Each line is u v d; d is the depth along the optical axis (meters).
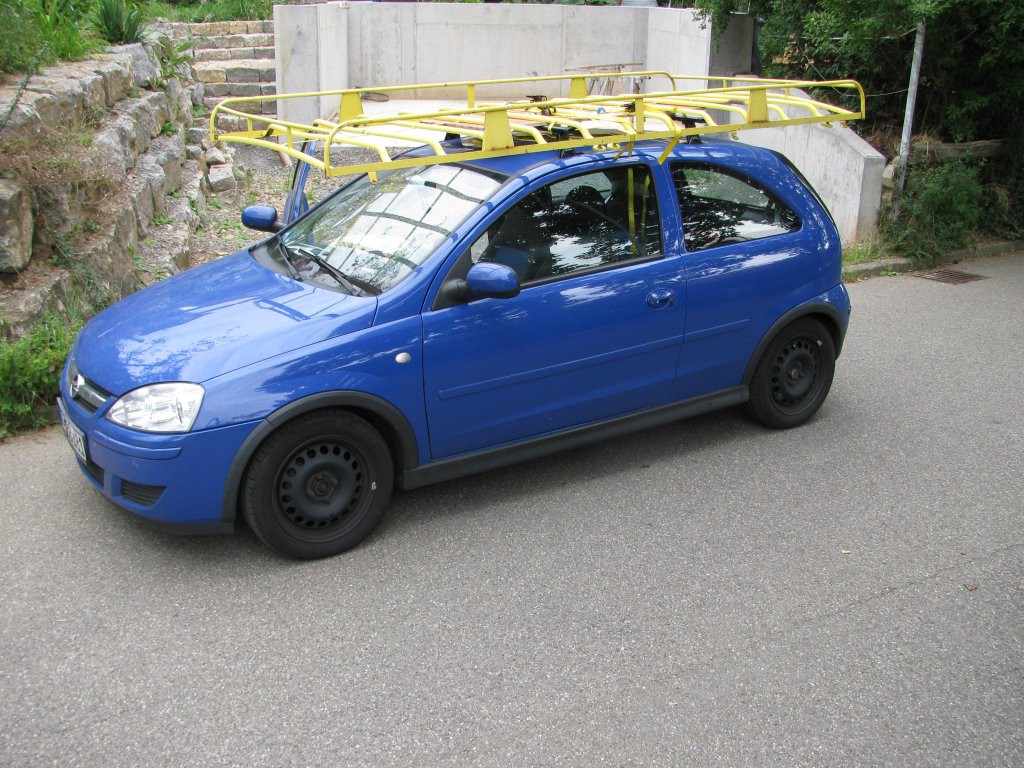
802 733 3.16
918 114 10.34
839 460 5.25
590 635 3.67
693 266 4.90
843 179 9.52
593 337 4.64
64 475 4.87
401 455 4.30
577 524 4.52
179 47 11.13
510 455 4.60
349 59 14.48
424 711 3.23
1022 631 3.74
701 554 4.27
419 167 4.94
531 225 4.47
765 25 10.95
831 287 5.46
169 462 3.78
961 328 7.59
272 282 4.52
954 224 9.53
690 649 3.59
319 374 3.96
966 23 9.07
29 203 5.95
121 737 3.08
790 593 3.98
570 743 3.09
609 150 4.75
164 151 8.68
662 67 14.26
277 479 3.99
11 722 3.13
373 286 4.28
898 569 4.18
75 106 7.14
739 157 5.18
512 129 4.57
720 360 5.15
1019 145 10.07
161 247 7.48
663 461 5.23
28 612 3.73
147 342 4.09
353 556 4.21
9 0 7.43
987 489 4.94
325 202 5.27
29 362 5.33
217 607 3.81
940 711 3.28
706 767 3.00
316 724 3.16
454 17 14.53
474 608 3.83
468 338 4.29
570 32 14.95
